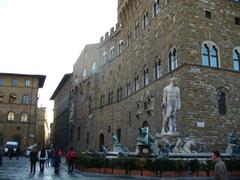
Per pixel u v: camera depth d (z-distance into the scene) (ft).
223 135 115.65
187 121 110.73
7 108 266.98
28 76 276.00
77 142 256.11
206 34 122.93
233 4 133.49
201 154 94.48
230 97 121.29
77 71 281.54
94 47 245.86
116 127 191.31
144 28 162.50
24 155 245.65
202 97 115.44
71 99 291.38
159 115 134.92
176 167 84.99
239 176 89.66
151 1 155.43
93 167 100.48
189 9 122.01
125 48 189.88
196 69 117.08
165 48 135.33
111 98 205.36
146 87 152.35
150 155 92.79
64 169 129.49
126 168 89.76
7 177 87.71
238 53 128.98
